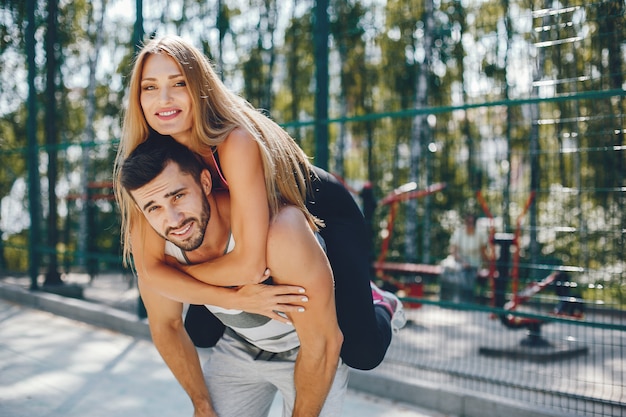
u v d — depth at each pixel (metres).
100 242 9.22
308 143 9.45
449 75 7.94
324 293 1.63
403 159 8.64
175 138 1.65
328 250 1.99
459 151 6.83
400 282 6.65
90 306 5.99
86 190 9.04
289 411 1.92
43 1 7.70
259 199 1.60
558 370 4.59
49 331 5.57
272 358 1.90
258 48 8.09
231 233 1.68
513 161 6.16
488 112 6.50
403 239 8.37
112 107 12.43
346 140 9.36
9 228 9.47
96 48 10.87
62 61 10.43
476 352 5.09
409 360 4.32
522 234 6.57
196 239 1.61
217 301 1.66
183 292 1.70
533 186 4.93
